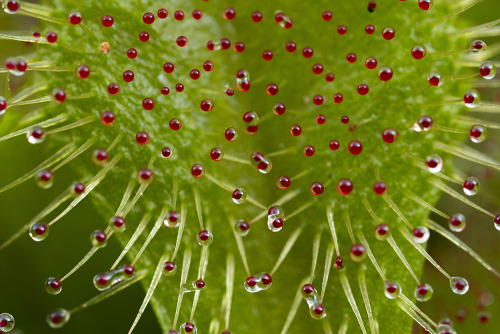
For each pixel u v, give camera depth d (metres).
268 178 0.05
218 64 0.05
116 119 0.05
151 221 0.05
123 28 0.05
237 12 0.05
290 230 0.05
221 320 0.05
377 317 0.05
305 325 0.05
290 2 0.05
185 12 0.05
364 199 0.05
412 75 0.05
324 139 0.05
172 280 0.05
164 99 0.05
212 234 0.05
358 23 0.05
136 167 0.05
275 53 0.05
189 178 0.05
